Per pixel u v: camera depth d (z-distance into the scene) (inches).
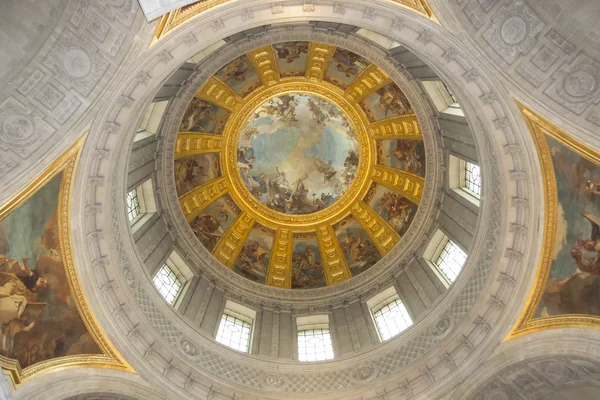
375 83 1194.6
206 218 1248.8
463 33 596.7
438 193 1058.7
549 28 579.2
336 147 1425.9
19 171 564.1
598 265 608.7
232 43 949.2
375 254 1232.8
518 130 644.1
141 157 943.7
